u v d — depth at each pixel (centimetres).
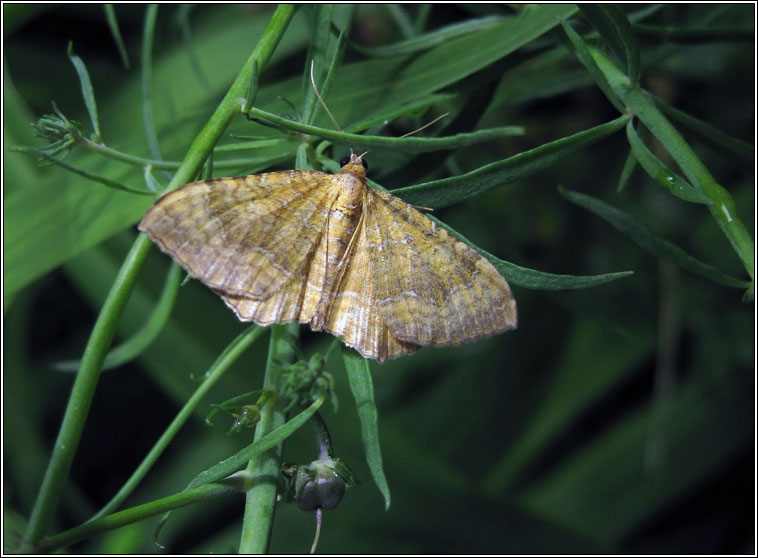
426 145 13
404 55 14
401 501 15
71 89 16
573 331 17
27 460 15
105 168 14
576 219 17
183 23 15
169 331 15
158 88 16
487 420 17
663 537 16
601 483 17
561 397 17
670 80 17
